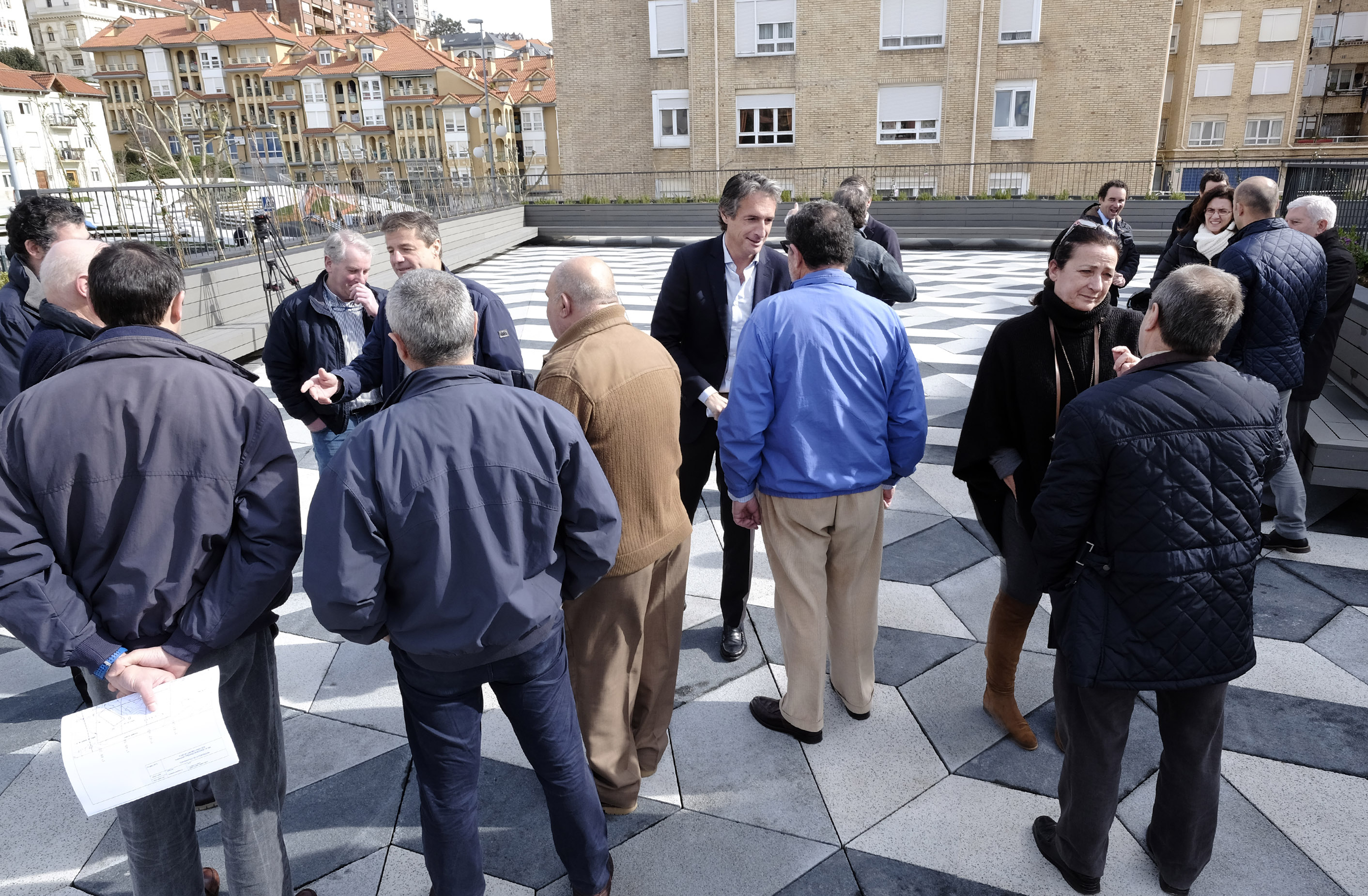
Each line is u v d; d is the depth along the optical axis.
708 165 24.61
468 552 1.63
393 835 2.27
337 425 3.06
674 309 2.95
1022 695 2.80
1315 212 3.53
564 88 25.52
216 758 1.53
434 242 2.91
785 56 23.42
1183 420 1.74
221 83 69.19
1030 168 23.25
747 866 2.14
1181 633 1.78
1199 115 36.22
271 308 8.70
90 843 2.27
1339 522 3.94
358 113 65.56
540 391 2.07
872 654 2.66
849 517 2.39
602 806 2.25
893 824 2.26
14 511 1.46
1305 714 2.63
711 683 2.91
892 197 18.91
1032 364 2.23
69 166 59.03
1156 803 1.99
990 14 22.17
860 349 2.28
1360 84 44.09
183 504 1.53
